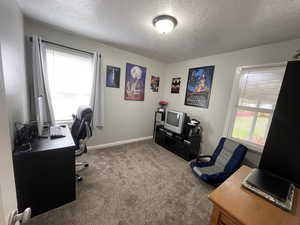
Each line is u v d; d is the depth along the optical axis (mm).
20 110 1556
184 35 1988
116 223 1317
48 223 1256
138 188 1826
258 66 2119
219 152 2365
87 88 2645
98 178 1967
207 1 1254
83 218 1336
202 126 2975
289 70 969
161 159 2703
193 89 3143
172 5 1356
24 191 1229
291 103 967
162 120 3648
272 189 870
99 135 2984
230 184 961
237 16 1443
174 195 1752
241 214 714
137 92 3408
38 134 1580
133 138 3596
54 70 2270
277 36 1777
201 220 1419
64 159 1391
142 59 3318
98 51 2623
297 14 1314
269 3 1205
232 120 2463
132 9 1485
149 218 1399
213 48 2396
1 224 397
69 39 2295
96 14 1647
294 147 958
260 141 2148
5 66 1105
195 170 2109
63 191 1437
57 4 1507
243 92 2326
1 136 426
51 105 2189
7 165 461
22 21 1747
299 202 817
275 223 676
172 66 3680
